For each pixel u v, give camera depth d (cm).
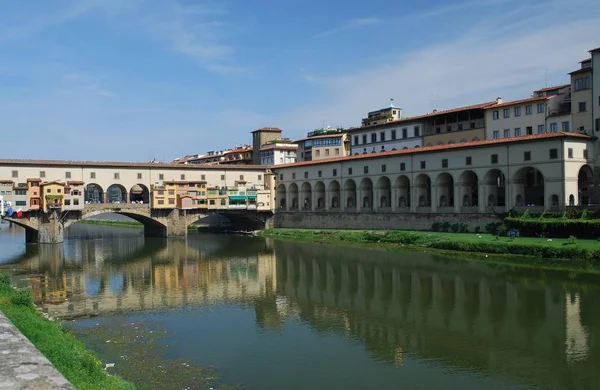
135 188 18662
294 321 4525
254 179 14538
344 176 12275
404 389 3005
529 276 6022
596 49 8450
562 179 8012
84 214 11550
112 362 3412
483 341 3853
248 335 4094
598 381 3072
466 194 9700
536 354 3544
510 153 8756
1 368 1497
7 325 2044
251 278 6744
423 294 5450
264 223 13938
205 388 2992
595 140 8438
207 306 5125
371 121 15762
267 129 18900
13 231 16825
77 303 5275
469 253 7844
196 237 12769
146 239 12325
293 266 7706
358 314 4744
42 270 7519
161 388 2969
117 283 6444
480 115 10812
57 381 1414
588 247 6712
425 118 11838
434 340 3909
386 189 11481
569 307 4681
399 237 9581
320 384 3081
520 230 8150
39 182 11138
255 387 3030
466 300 5103
